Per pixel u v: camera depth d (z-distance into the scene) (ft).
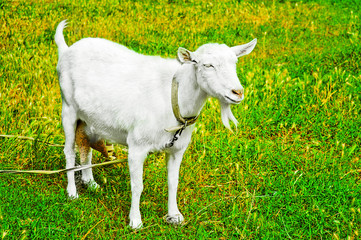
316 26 29.50
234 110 19.70
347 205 14.89
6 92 19.51
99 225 13.85
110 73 13.58
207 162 16.97
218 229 13.98
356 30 28.19
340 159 17.03
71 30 26.37
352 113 19.70
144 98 12.84
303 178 16.24
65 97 14.70
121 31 26.89
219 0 32.58
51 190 15.31
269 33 28.68
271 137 19.08
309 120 19.30
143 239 13.61
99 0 30.96
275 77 21.79
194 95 12.34
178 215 14.30
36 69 21.67
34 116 18.86
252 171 16.75
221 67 11.57
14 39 24.61
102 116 13.67
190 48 25.70
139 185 13.58
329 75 21.90
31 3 29.40
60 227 13.44
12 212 13.53
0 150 16.56
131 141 13.28
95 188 15.48
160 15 29.71
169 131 12.55
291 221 14.16
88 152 15.38
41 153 16.55
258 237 13.57
